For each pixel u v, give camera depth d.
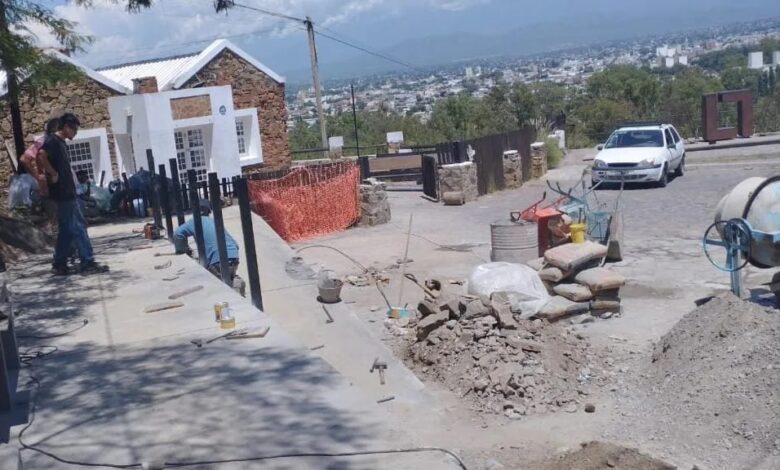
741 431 6.73
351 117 51.03
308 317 10.56
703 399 7.34
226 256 10.31
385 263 14.92
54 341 7.19
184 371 6.16
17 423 5.29
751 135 34.12
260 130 28.47
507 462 6.62
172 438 4.94
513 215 13.95
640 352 9.11
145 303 8.41
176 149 24.41
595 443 6.74
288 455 4.64
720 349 7.88
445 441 7.14
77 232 10.05
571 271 10.55
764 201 9.79
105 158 24.17
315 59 37.12
